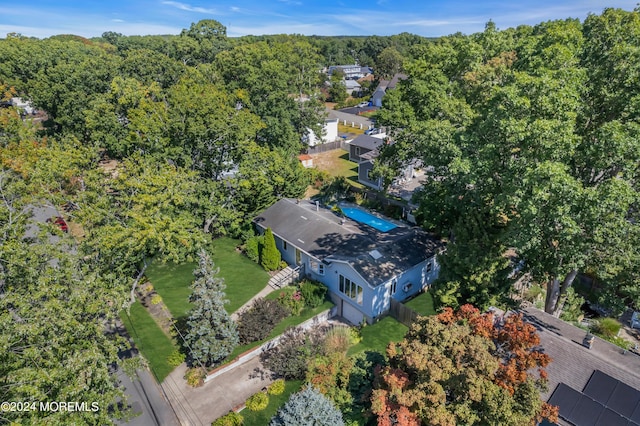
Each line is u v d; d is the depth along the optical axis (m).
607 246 18.16
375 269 26.09
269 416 19.48
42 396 13.08
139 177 27.08
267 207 37.28
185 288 29.53
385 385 15.18
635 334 24.75
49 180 26.56
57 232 22.98
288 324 25.94
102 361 15.50
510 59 34.34
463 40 37.16
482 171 19.27
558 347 18.20
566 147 16.31
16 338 14.38
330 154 63.03
